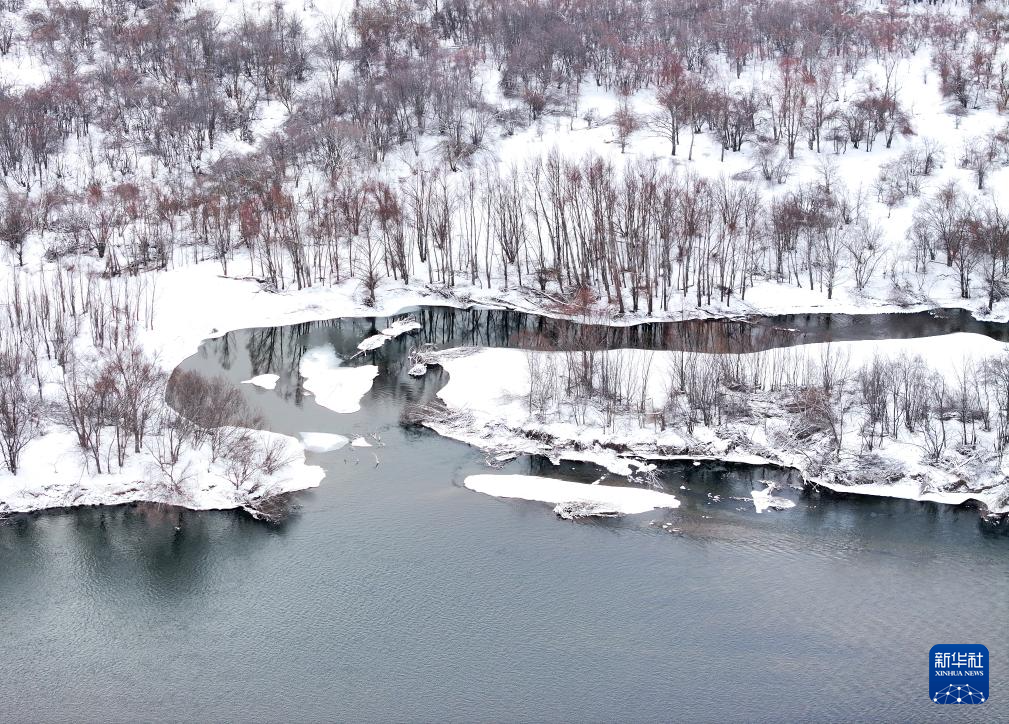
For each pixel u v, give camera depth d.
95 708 65.12
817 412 95.06
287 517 85.06
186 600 74.94
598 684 66.44
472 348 119.00
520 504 86.69
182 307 129.00
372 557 79.50
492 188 149.00
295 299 135.50
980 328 126.69
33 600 75.12
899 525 83.56
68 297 126.69
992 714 63.50
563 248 145.50
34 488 87.69
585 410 99.38
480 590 75.44
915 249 140.25
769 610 73.06
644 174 148.25
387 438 98.50
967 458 89.31
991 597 74.38
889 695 65.00
